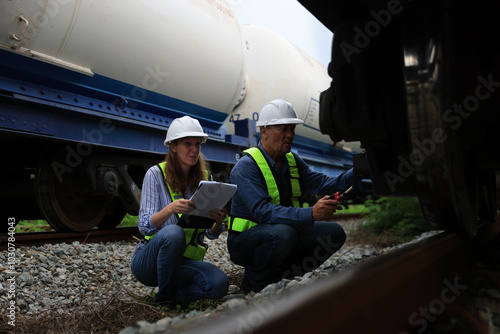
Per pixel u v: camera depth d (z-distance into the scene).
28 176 5.65
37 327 2.23
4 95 3.65
